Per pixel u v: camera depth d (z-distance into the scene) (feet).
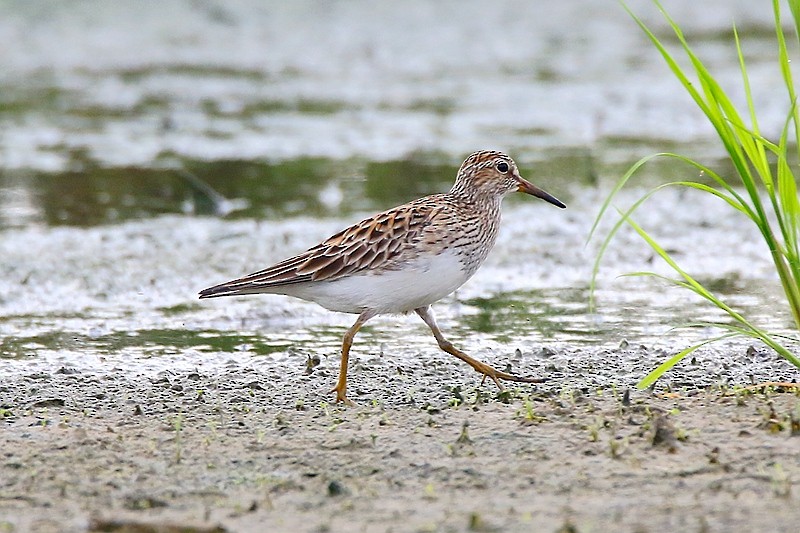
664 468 28.53
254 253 54.54
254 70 97.60
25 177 68.64
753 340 41.22
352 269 35.68
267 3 110.52
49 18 103.30
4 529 25.61
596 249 55.42
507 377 36.63
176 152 74.84
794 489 27.02
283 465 29.43
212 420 33.01
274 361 39.99
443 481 28.22
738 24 109.29
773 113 80.79
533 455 29.63
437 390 36.01
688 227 59.11
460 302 47.78
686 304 46.75
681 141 76.89
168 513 26.50
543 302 47.60
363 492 27.63
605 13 113.19
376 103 88.22
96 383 37.04
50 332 43.62
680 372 37.29
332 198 64.54
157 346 41.98
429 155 73.92
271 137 78.74
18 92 89.71
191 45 101.71
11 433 31.76
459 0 114.73
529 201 64.59
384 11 111.14
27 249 54.75
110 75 94.63
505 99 88.99
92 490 27.84
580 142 77.05
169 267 52.37
